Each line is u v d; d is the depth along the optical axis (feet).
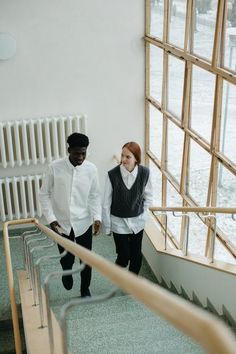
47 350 8.94
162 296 2.84
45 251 19.29
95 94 20.26
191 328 2.39
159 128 20.04
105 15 19.15
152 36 19.29
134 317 13.05
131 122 21.09
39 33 18.79
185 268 15.10
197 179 17.04
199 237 17.34
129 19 19.40
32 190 20.66
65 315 4.75
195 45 15.66
